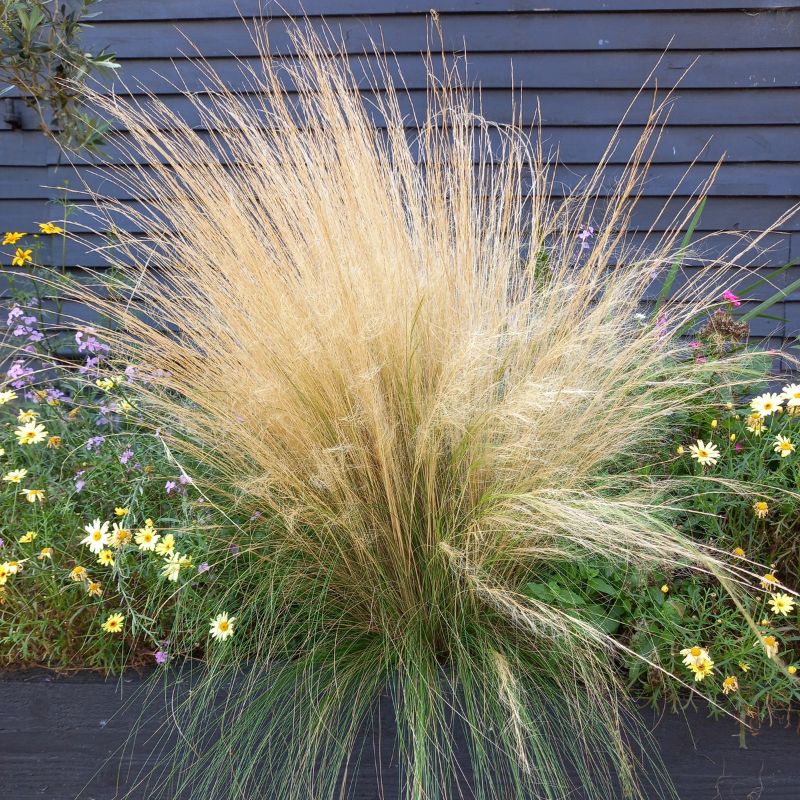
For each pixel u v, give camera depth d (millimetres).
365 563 1346
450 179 1476
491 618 1351
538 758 1236
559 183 2240
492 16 2207
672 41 2184
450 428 1332
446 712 1291
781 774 1274
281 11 2227
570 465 1343
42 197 2277
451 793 1250
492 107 2232
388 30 2225
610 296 1392
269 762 1282
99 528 1333
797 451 1394
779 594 1285
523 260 1531
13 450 1524
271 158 1417
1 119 2248
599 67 2211
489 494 1321
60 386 1831
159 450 1479
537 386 1262
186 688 1330
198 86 2240
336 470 1295
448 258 1401
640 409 1364
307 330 1320
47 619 1358
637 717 1281
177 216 1447
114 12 2227
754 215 2217
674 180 2225
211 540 1374
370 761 1296
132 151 2195
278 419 1321
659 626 1299
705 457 1353
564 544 1323
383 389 1344
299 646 1356
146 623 1344
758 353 1436
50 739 1350
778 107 2184
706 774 1280
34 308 1782
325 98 1453
